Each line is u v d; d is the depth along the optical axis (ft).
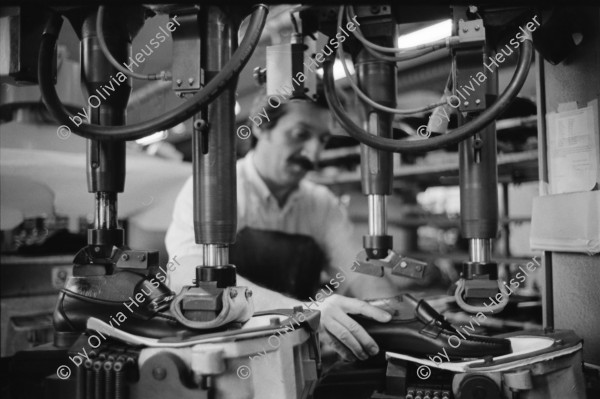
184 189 6.16
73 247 7.47
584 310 4.08
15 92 6.48
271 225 7.92
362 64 3.67
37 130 6.66
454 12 3.24
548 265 4.44
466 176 3.49
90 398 2.96
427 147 2.98
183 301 3.04
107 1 3.00
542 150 4.50
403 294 3.85
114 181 3.36
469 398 2.92
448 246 9.31
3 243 7.07
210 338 2.85
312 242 8.20
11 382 3.60
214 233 3.09
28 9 3.19
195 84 2.98
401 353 3.58
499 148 7.13
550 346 3.17
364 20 3.61
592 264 4.00
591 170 4.05
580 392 3.15
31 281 6.82
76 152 6.82
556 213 4.18
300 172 7.89
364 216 10.14
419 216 9.60
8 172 6.17
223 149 3.09
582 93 4.14
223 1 2.99
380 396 3.18
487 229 3.46
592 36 4.03
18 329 6.52
